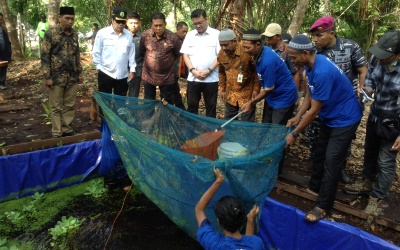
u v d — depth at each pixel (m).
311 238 3.63
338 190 4.20
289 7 8.47
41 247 3.81
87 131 5.86
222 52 4.73
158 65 5.63
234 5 7.02
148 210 4.47
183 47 5.41
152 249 3.81
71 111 5.48
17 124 6.11
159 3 11.52
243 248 2.64
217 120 4.40
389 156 3.58
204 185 3.18
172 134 4.59
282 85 4.18
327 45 3.94
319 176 4.03
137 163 3.68
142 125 4.56
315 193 4.11
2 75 8.36
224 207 2.66
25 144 4.89
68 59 5.14
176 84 6.16
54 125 5.32
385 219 3.61
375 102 3.61
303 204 4.08
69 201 4.62
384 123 3.44
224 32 4.28
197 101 5.54
